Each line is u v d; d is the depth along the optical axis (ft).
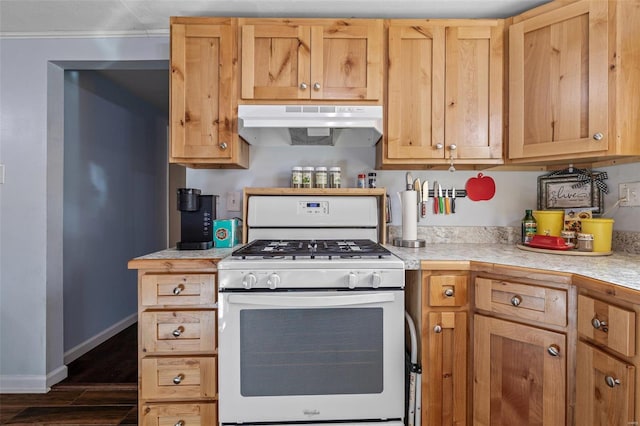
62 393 6.57
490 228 6.52
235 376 4.36
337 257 4.50
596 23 4.59
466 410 4.57
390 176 6.56
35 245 6.59
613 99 4.50
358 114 5.24
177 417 4.57
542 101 5.07
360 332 4.42
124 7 5.65
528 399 4.09
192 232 5.49
